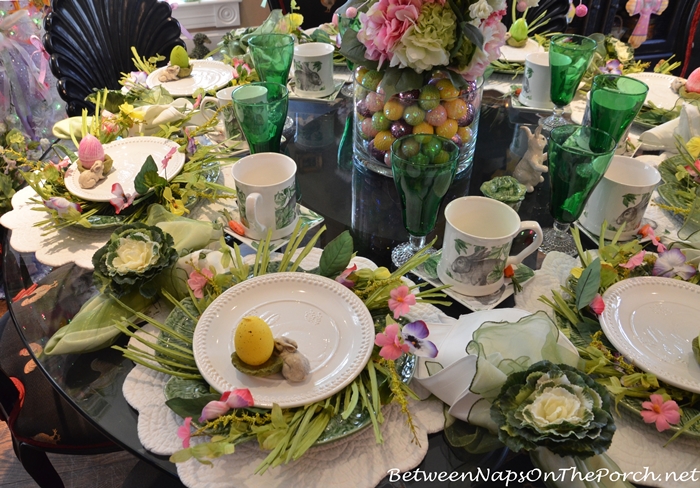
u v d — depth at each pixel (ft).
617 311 2.08
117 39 5.08
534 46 4.73
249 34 4.45
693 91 3.82
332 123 3.95
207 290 2.16
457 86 2.84
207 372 1.77
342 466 1.68
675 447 1.73
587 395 1.59
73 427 3.12
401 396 1.64
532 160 3.10
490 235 2.36
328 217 2.96
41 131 6.23
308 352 1.92
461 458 1.75
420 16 2.60
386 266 2.59
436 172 2.18
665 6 7.80
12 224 2.68
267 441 1.57
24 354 3.45
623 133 3.18
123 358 2.07
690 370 1.86
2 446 4.59
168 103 3.67
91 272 2.50
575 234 2.44
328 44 4.16
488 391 1.69
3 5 5.52
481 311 2.04
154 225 2.43
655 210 2.87
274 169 2.71
